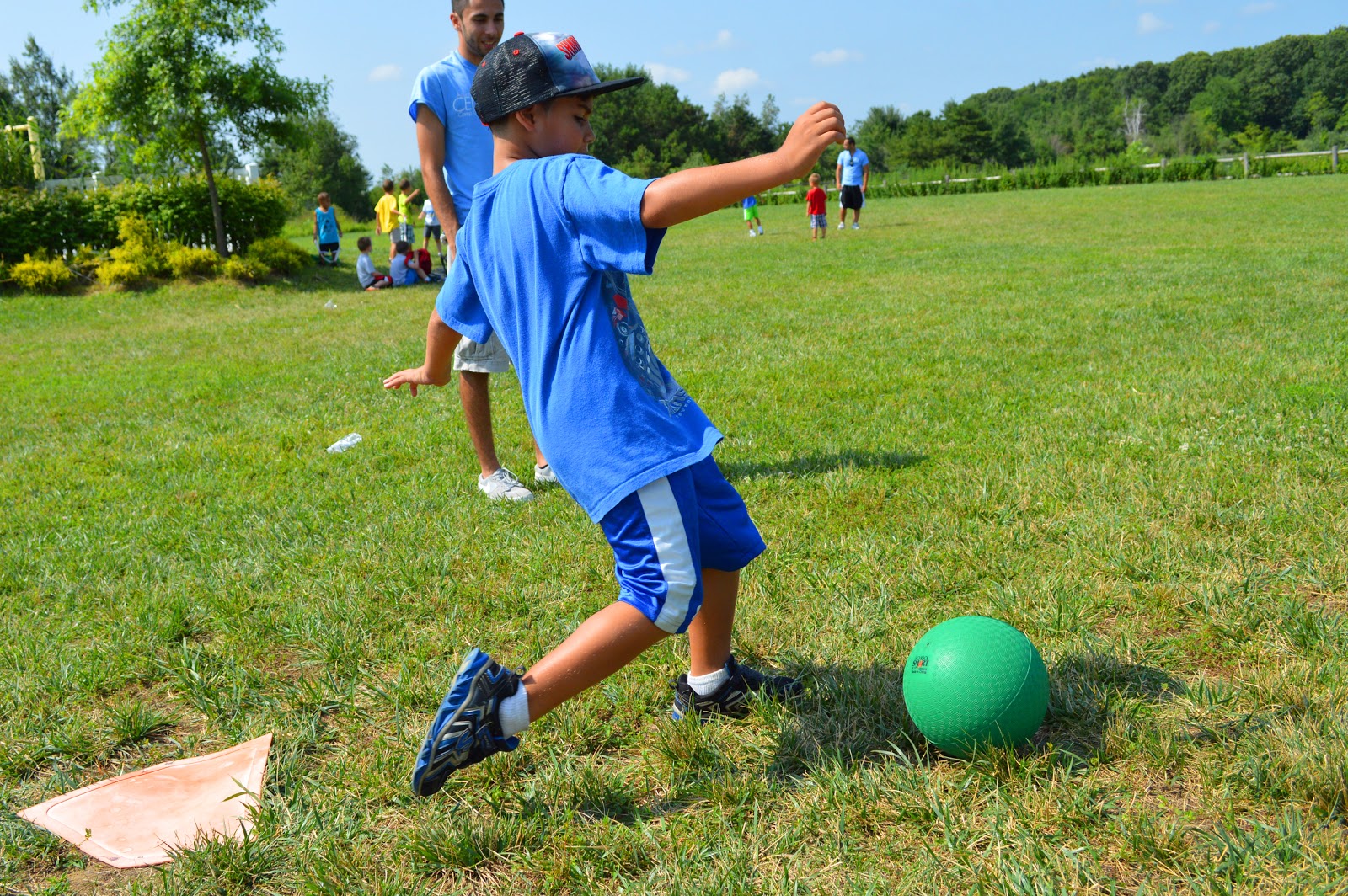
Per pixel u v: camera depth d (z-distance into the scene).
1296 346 6.27
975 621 2.30
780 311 9.70
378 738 2.51
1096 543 3.38
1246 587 2.98
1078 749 2.26
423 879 1.99
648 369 2.16
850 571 3.34
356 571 3.61
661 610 2.05
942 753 2.28
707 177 1.81
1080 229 17.39
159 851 2.12
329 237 19.02
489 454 4.45
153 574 3.70
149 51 15.55
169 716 2.74
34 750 2.53
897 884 1.87
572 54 2.16
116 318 13.10
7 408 7.26
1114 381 5.80
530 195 2.06
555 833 2.08
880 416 5.40
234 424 6.27
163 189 16.91
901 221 23.00
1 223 15.70
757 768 2.29
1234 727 2.27
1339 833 1.88
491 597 3.31
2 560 3.92
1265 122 114.12
